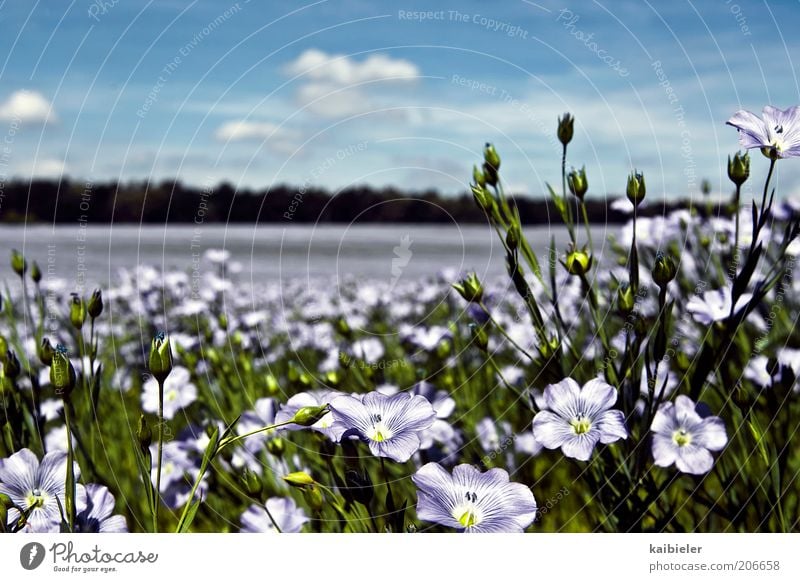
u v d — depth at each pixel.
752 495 2.13
